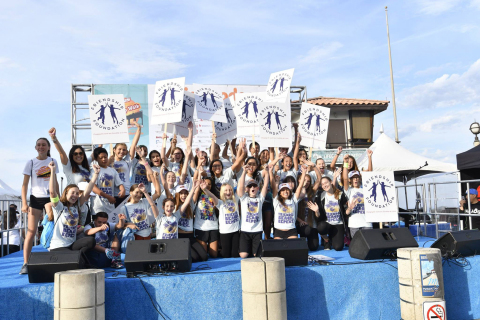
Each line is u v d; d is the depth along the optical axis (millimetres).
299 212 8500
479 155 10883
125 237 6758
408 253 5602
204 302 5379
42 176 6699
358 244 6668
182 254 5488
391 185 8125
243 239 7348
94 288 4664
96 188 7121
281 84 9719
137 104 13281
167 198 6875
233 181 8430
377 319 5934
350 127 23469
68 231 6012
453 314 6270
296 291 5711
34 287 4965
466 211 10359
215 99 9461
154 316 5234
